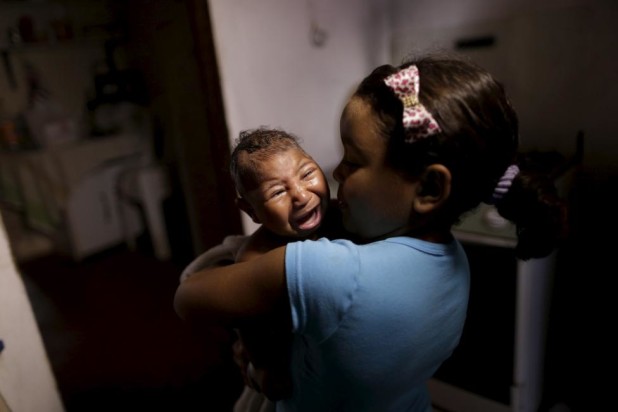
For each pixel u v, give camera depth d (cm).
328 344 53
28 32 326
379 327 52
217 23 141
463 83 49
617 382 168
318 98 185
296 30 169
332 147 198
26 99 353
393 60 214
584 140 168
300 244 53
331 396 60
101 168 326
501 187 58
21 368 92
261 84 159
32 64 347
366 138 52
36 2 333
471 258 143
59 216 317
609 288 173
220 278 57
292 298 50
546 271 149
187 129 172
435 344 59
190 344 220
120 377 200
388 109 50
